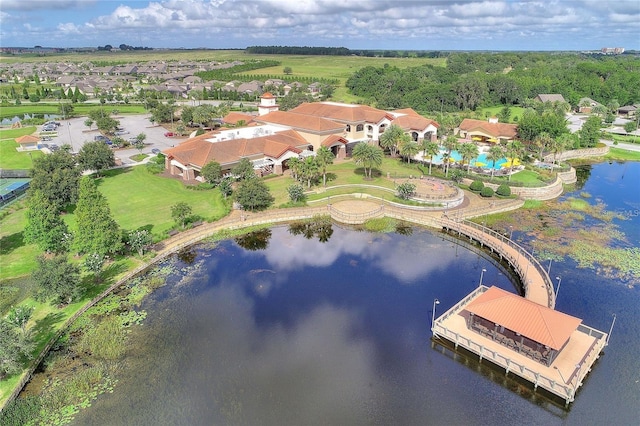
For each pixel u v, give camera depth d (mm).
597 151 123062
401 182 92750
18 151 120375
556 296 53969
